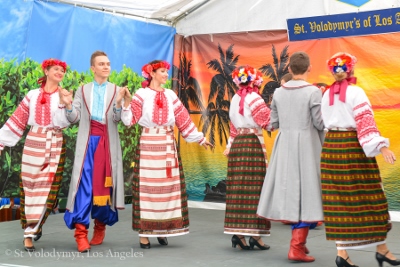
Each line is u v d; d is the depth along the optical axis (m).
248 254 4.64
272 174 4.38
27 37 5.75
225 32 7.06
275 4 6.76
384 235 3.96
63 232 5.58
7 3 5.55
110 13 6.68
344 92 3.91
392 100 6.22
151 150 4.81
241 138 4.77
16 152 5.76
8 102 5.61
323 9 6.46
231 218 4.73
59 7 6.05
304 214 4.16
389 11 6.08
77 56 6.26
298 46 6.66
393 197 6.27
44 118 4.70
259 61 6.89
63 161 4.84
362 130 3.82
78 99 4.83
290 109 4.28
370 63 6.29
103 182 4.78
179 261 4.37
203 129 7.25
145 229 4.80
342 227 3.90
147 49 7.04
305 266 4.20
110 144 4.82
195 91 7.27
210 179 7.24
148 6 6.70
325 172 3.99
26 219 4.69
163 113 4.81
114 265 4.21
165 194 4.81
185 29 7.32
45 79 4.77
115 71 6.67
